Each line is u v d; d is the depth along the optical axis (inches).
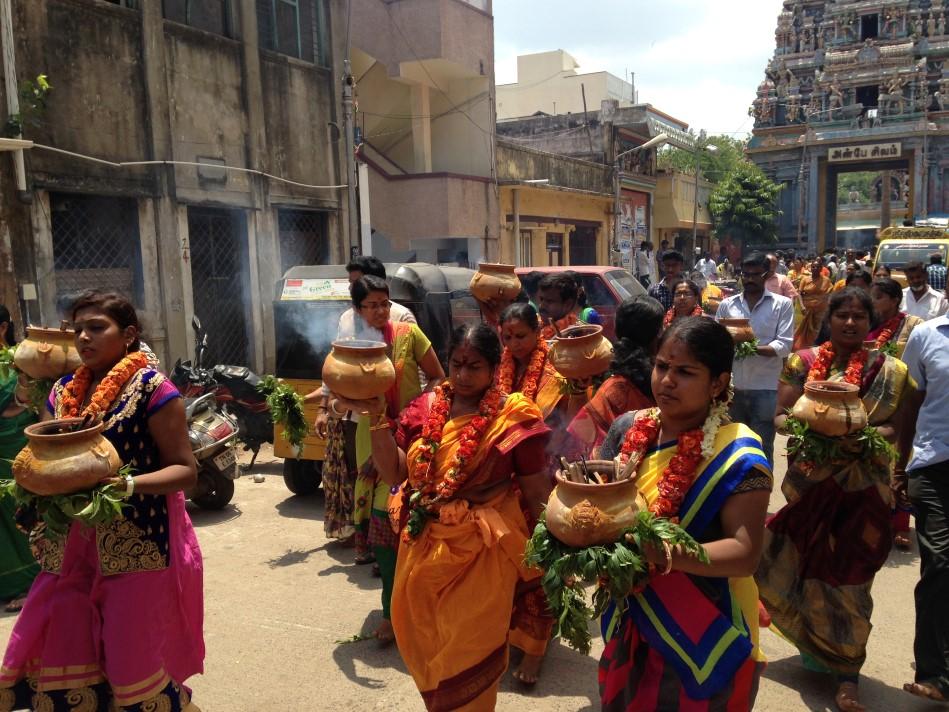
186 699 114.5
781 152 1615.4
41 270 323.0
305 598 181.3
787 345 236.5
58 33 328.8
